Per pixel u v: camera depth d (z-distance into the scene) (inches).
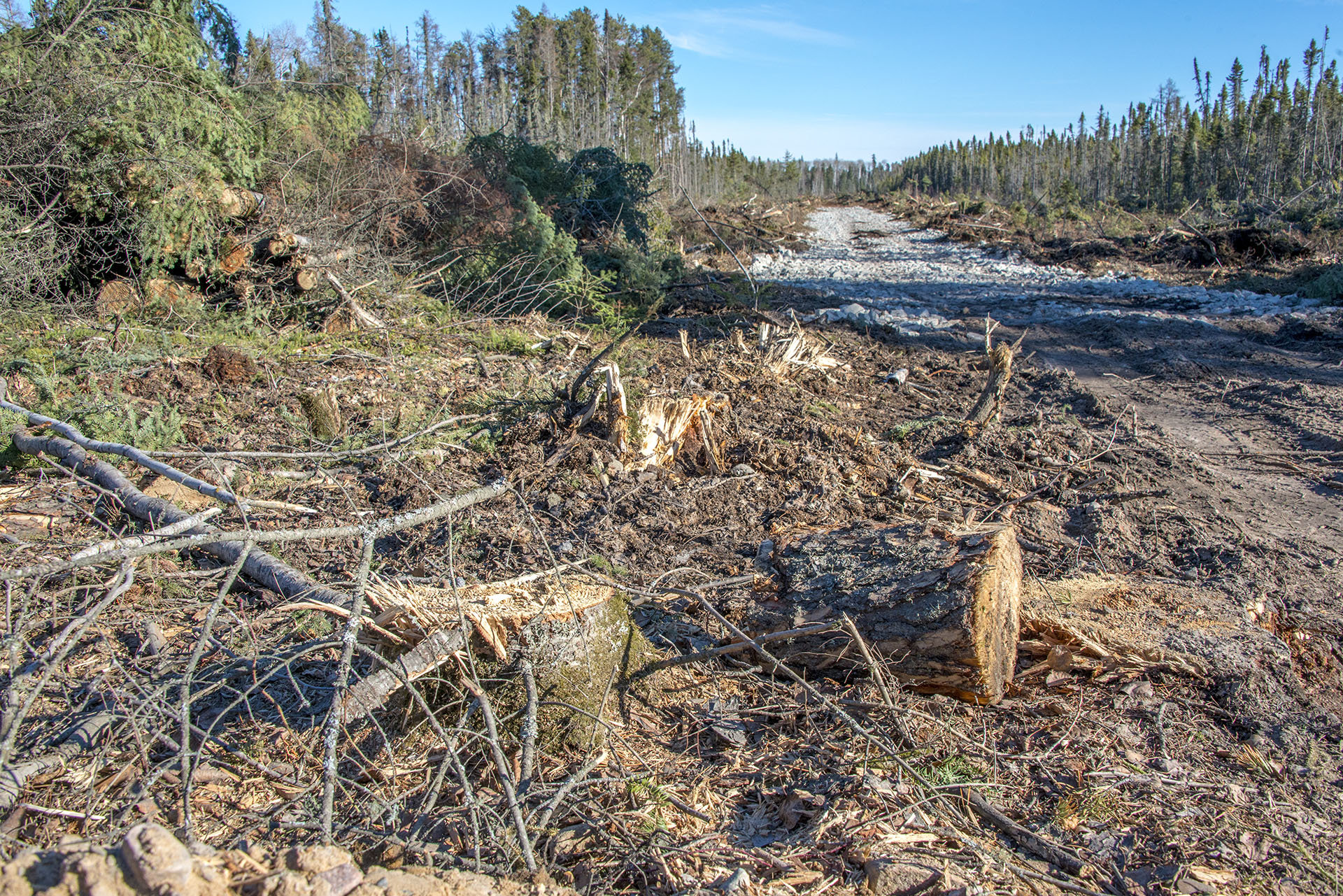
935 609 127.1
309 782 110.4
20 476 225.6
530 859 89.0
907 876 94.7
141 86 386.3
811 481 236.7
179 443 242.8
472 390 318.7
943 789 111.7
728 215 1305.4
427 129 705.6
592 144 1223.5
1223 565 185.8
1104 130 2196.1
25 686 109.9
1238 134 1443.2
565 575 137.9
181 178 380.5
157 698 106.9
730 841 103.9
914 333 505.0
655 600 159.2
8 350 324.8
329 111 510.6
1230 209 1067.9
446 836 100.7
